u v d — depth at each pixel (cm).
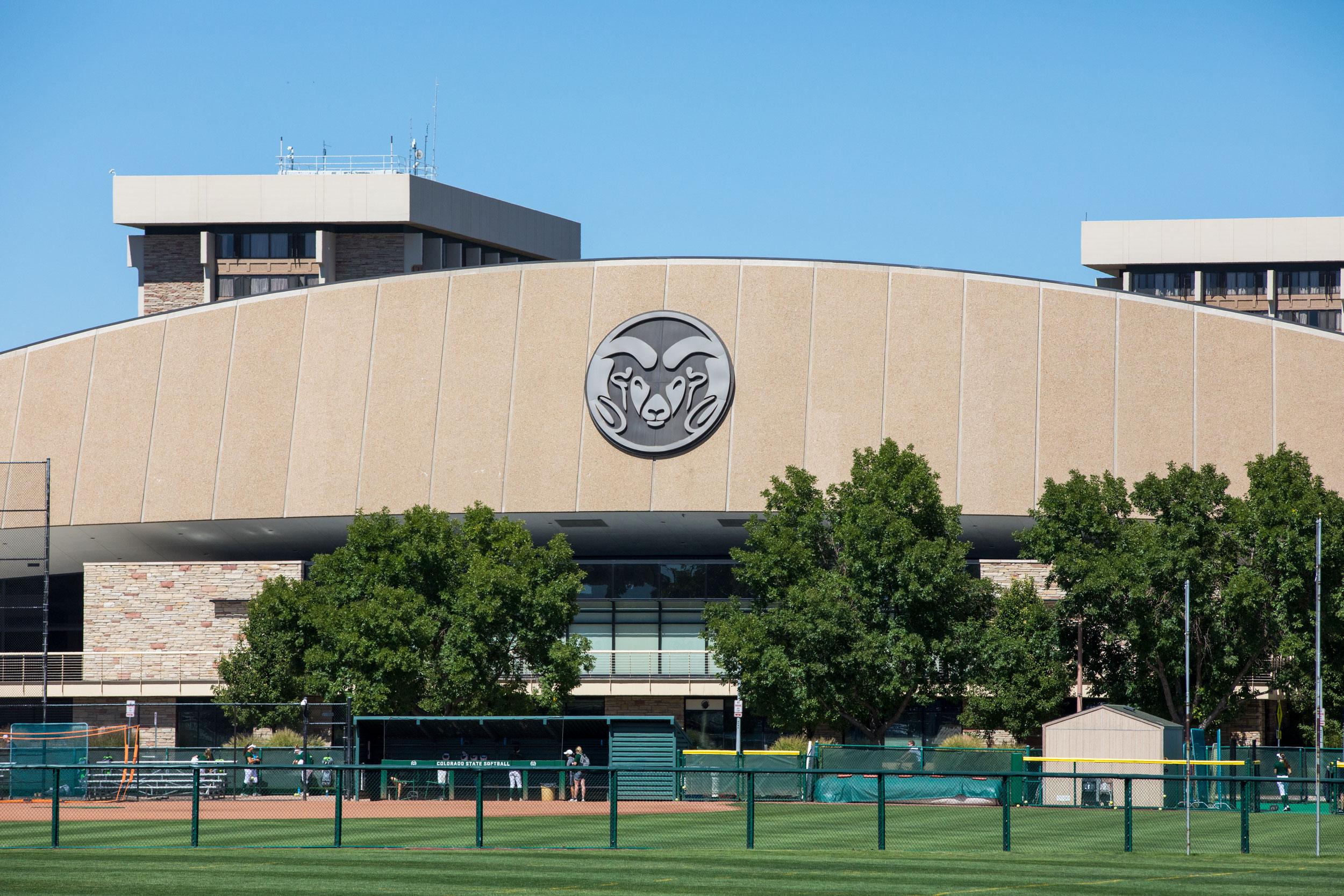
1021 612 5112
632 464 6819
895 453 5319
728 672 5284
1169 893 2170
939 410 6731
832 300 6856
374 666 5131
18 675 7000
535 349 7000
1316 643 4878
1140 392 6719
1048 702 4988
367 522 5416
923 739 6169
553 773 4575
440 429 7012
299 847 2805
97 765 2834
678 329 6875
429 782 4694
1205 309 6762
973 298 6812
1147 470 6662
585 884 2244
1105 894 2161
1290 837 3111
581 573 5397
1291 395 6669
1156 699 4997
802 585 5109
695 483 6756
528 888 2197
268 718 5447
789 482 6706
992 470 6688
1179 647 4884
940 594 5012
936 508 5222
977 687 5253
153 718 6669
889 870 2431
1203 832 3231
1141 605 4903
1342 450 6606
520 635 5228
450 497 6944
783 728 5266
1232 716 5175
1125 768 4150
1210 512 5066
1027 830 3209
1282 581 4884
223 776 4588
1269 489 5084
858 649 4944
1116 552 5069
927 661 5000
